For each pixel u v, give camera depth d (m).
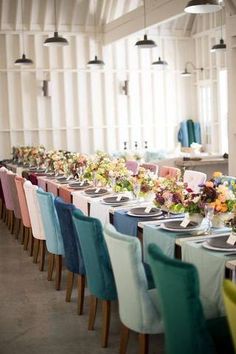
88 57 12.83
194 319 2.27
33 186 5.36
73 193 6.00
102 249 3.44
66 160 8.09
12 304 4.65
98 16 12.71
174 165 9.15
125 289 2.98
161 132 13.43
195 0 5.28
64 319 4.26
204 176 5.93
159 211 4.46
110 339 3.84
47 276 5.46
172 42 13.42
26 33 12.34
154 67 13.28
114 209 4.73
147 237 3.91
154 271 2.47
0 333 4.01
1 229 8.05
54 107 12.68
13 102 12.41
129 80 13.13
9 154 12.45
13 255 6.40
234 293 2.02
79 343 3.78
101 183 6.09
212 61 12.95
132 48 13.12
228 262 2.92
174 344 2.48
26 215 6.11
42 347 3.74
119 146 13.17
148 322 2.90
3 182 7.44
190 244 3.34
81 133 12.88
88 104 12.92
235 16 7.13
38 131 12.61
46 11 12.28
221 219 3.69
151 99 13.37
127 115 13.20
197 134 13.49
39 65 12.52
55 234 4.84
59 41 8.44
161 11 9.59
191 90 13.55
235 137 7.52
